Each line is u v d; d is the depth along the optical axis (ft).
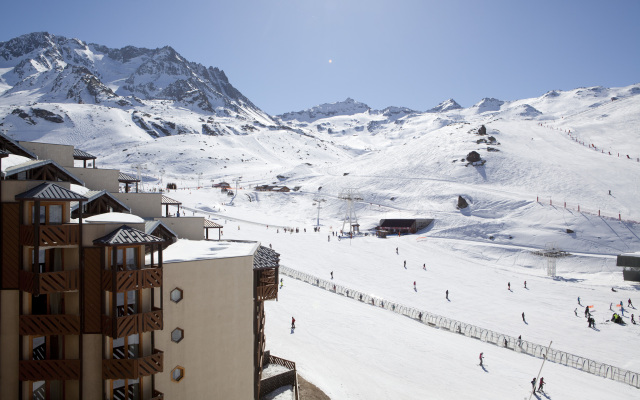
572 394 130.52
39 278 70.74
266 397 108.17
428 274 269.23
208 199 494.18
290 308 184.34
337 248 313.32
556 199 445.37
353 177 586.45
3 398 73.36
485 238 379.55
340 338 157.99
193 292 86.74
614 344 175.94
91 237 76.18
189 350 85.92
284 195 538.88
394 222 407.03
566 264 319.68
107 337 76.13
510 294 241.14
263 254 112.16
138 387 79.25
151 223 106.32
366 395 118.93
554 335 184.44
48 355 76.18
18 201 74.02
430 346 159.33
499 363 150.10
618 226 376.07
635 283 269.23
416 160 602.44
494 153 570.46
